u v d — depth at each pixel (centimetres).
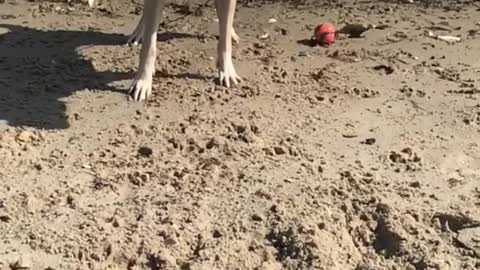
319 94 202
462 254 138
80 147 172
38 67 216
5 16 260
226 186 156
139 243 137
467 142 177
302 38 243
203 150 172
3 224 143
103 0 281
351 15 265
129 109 192
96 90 203
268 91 203
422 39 241
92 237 139
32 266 132
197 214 146
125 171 162
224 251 136
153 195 153
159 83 207
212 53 230
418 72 216
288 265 135
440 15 265
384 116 190
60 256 134
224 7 203
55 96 198
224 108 192
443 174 162
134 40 236
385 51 231
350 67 220
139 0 282
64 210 147
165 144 174
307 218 144
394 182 159
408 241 140
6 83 205
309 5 278
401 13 268
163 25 254
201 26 254
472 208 149
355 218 146
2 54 225
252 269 133
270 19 261
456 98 200
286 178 159
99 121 185
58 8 270
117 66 220
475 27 252
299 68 219
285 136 178
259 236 141
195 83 207
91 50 231
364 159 168
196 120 185
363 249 140
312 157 169
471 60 224
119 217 145
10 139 173
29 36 241
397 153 169
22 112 188
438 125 185
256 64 221
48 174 161
